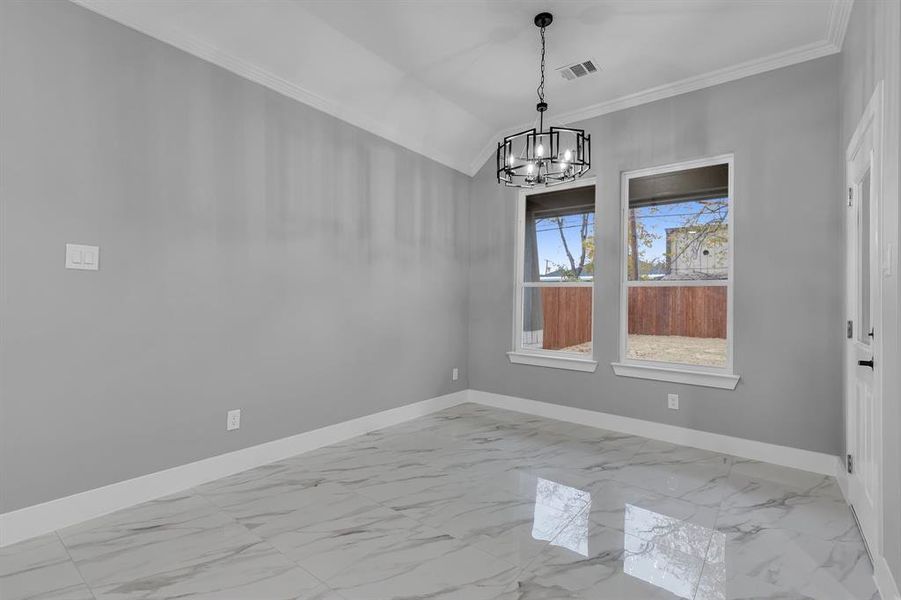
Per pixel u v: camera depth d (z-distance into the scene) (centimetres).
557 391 408
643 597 165
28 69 199
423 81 351
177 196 249
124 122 229
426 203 420
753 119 314
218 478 268
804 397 294
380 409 375
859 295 231
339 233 340
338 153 339
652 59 315
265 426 293
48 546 194
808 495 252
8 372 195
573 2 258
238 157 278
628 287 377
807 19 266
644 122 362
